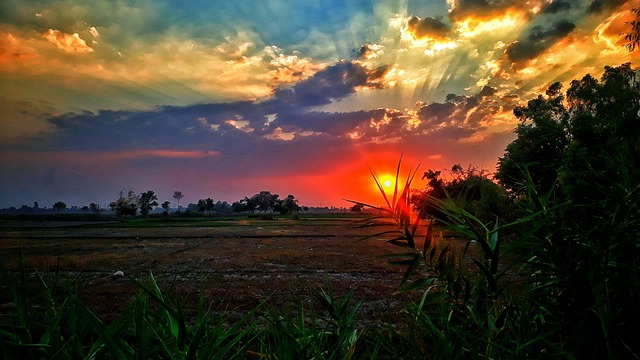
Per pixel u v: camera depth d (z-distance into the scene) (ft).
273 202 524.11
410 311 3.27
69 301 2.32
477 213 3.17
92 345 2.39
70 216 321.32
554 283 2.61
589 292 2.44
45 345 2.20
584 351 2.33
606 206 2.62
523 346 2.33
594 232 2.58
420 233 3.09
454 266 3.01
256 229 113.50
